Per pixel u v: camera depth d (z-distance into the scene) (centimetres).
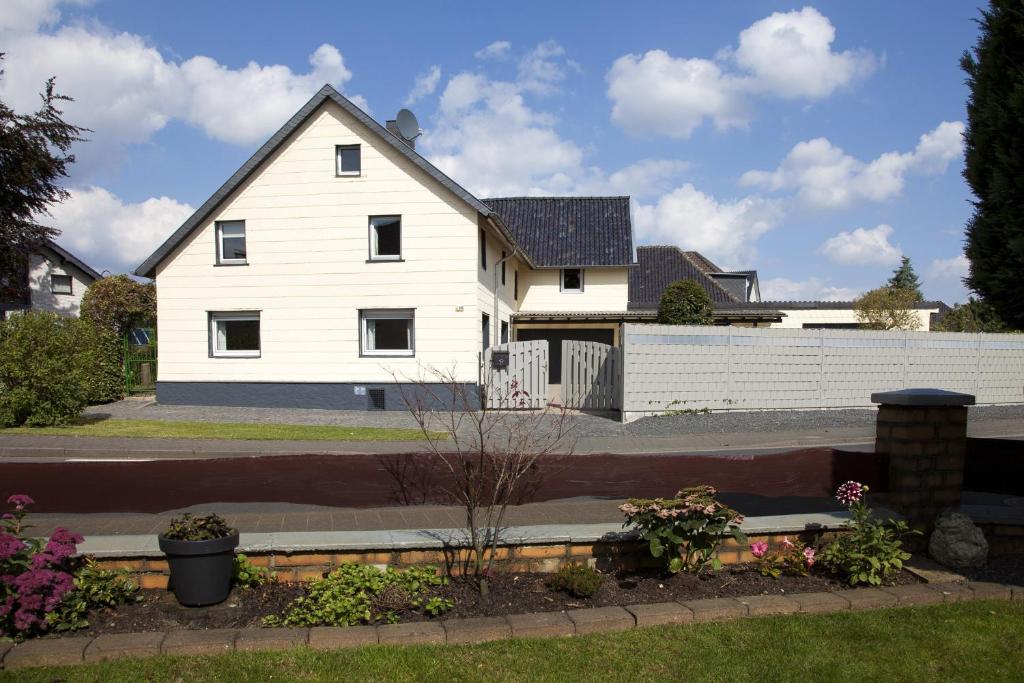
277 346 1914
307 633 371
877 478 534
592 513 665
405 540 466
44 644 358
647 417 1580
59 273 3219
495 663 350
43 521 609
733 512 461
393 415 1756
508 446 533
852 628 390
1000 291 577
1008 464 575
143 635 368
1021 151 541
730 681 336
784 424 1495
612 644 372
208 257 1931
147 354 2286
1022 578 463
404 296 1877
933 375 1822
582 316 2661
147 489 527
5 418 1456
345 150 1909
